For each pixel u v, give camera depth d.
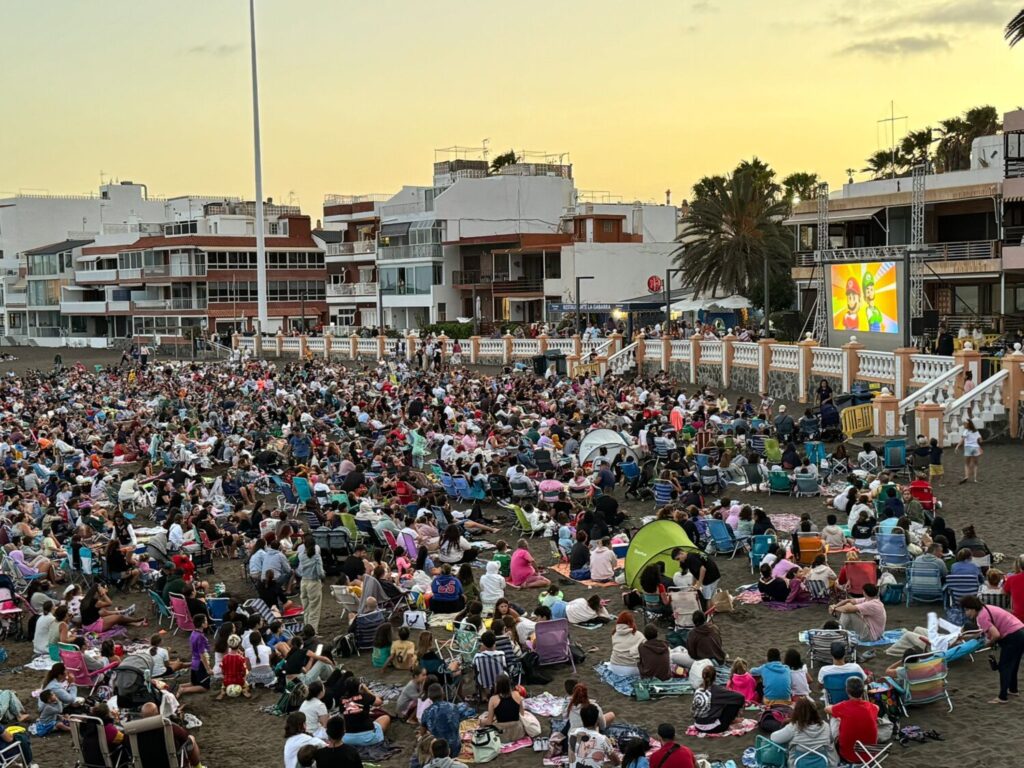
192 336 92.56
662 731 11.62
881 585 18.80
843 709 12.39
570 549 23.52
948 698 14.10
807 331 61.78
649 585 18.45
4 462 35.31
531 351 66.44
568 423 38.81
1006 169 49.84
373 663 17.45
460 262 94.44
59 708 15.75
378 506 26.50
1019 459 30.88
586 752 12.50
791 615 18.73
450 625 18.89
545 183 97.31
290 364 73.00
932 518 22.92
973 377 34.44
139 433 41.31
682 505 25.33
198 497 29.22
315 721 14.09
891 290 44.41
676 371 55.16
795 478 28.36
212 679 17.20
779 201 74.69
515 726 14.19
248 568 23.19
